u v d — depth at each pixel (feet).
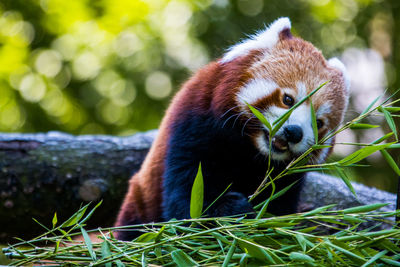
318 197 30.07
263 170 21.70
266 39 21.77
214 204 19.36
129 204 25.62
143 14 52.90
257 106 20.13
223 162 21.11
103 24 52.75
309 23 52.60
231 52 21.56
